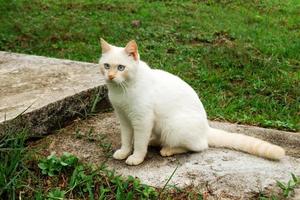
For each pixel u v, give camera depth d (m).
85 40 3.64
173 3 4.89
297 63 3.22
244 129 2.32
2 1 4.49
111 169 1.95
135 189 1.84
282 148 2.05
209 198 1.82
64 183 1.91
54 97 2.21
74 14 4.32
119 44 3.51
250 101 2.67
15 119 2.02
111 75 1.83
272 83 2.87
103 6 4.63
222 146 2.06
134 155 1.97
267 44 3.55
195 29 3.94
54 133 2.17
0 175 1.83
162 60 3.20
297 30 4.14
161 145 2.05
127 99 1.88
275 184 1.86
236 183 1.87
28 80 2.42
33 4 4.57
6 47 3.43
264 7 4.96
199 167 1.94
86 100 2.30
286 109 2.59
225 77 2.96
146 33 3.76
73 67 2.59
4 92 2.29
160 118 1.94
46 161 1.95
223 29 3.95
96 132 2.19
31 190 1.87
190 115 1.95
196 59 3.24
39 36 3.68
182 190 1.85
